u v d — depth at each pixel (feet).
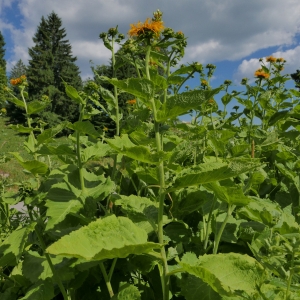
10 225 8.86
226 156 9.77
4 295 7.40
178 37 10.97
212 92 5.05
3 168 30.60
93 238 4.43
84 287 7.39
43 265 6.52
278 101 15.29
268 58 17.30
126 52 9.70
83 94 8.96
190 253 6.48
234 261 5.01
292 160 10.94
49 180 8.50
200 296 5.31
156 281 7.06
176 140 9.62
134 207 6.39
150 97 5.41
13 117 126.11
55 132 8.03
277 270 4.80
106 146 8.44
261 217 6.85
